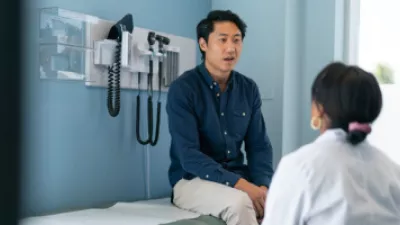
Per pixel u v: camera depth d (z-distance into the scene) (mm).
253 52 2852
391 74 2559
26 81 900
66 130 2164
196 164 2096
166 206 2209
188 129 2176
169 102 2227
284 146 2631
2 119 847
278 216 1072
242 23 2293
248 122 2350
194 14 2891
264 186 2174
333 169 1054
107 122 2363
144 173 2576
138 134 2502
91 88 2275
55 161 2117
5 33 841
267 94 2793
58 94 2121
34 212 2012
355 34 2631
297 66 2617
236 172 2273
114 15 2387
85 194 2264
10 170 868
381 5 2592
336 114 1110
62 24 2102
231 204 1895
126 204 2258
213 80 2268
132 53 2396
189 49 2807
